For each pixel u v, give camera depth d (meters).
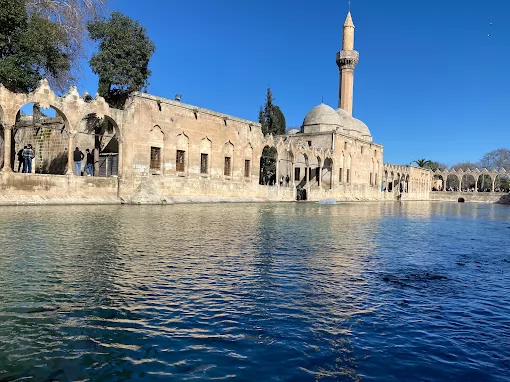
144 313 6.62
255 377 4.71
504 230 22.52
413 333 6.13
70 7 31.97
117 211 24.02
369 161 72.62
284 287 8.36
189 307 6.96
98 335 5.74
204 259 10.69
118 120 32.38
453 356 5.39
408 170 91.19
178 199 36.69
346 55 75.88
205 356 5.20
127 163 33.19
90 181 29.97
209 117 40.88
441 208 54.25
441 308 7.35
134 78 38.72
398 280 9.29
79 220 18.00
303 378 4.71
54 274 8.71
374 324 6.46
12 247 11.28
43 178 26.94
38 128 37.06
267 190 47.78
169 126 36.69
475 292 8.50
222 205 36.59
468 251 14.02
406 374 4.86
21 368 4.78
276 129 65.31
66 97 28.75
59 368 4.80
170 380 4.60
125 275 8.80
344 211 35.03
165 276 8.84
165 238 13.88
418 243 15.65
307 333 6.00
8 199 24.73
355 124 74.19
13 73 25.00
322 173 61.94
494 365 5.15
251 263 10.47
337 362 5.12
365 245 14.42
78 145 35.03
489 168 133.50
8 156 25.62
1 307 6.73
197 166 39.81
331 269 10.15
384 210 40.78
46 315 6.43
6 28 25.11
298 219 24.08
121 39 37.91
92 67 37.62
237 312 6.79
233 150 43.97
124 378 4.62
